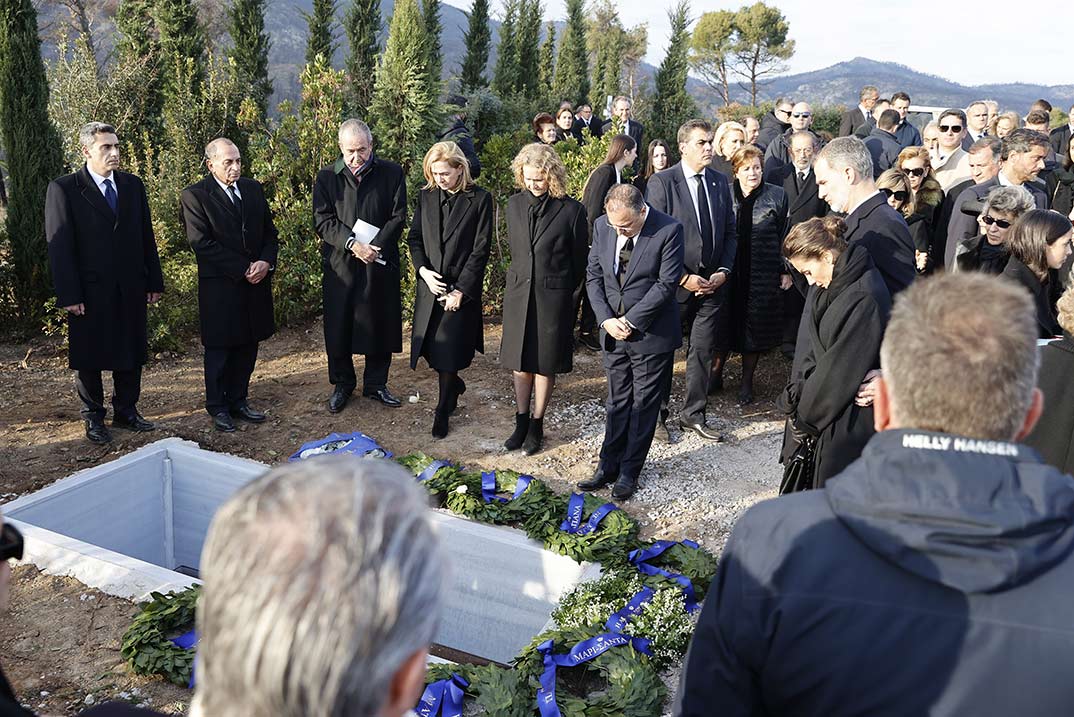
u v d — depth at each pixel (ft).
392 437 19.72
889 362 4.73
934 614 4.20
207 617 3.11
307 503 3.14
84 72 38.96
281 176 28.32
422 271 18.84
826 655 4.34
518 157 17.89
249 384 22.75
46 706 11.03
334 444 17.83
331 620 2.96
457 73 67.36
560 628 12.53
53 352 25.12
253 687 2.99
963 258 16.10
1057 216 11.46
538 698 10.87
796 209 22.53
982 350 4.39
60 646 12.21
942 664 4.17
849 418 11.45
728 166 26.30
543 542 15.08
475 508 15.94
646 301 16.03
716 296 19.53
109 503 17.17
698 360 19.90
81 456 18.40
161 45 39.11
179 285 25.94
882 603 4.28
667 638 12.00
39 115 26.05
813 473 12.08
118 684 11.52
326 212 20.30
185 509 18.58
